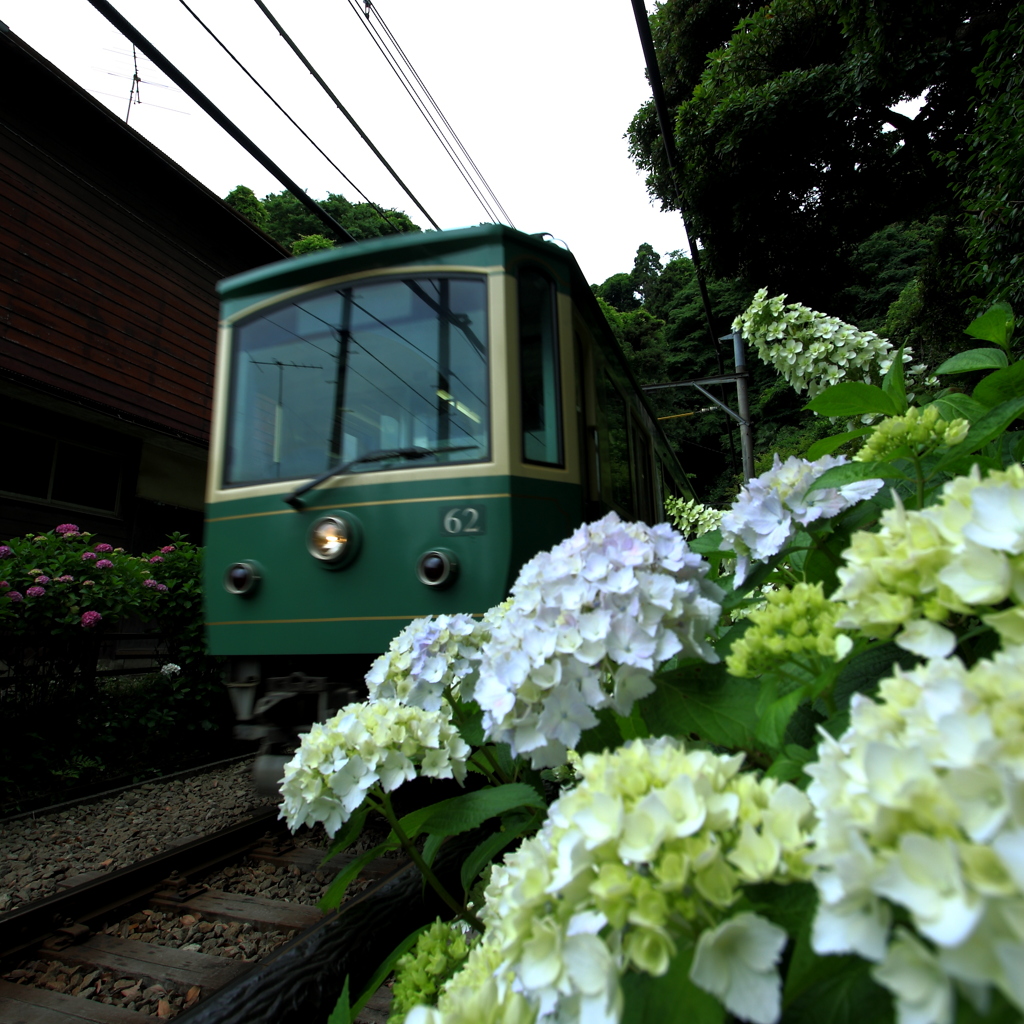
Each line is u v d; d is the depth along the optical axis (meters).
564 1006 0.62
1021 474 0.66
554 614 1.06
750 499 1.23
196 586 6.64
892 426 1.15
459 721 1.56
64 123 9.34
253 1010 1.46
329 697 3.56
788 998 0.54
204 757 6.27
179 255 11.20
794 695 0.81
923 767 0.49
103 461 10.20
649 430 7.70
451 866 1.98
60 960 2.65
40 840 4.06
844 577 0.75
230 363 4.23
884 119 11.08
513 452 3.49
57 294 9.11
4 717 5.13
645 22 6.35
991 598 0.61
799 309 3.06
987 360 1.47
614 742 1.13
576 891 0.63
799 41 11.93
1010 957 0.41
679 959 0.57
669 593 1.02
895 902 0.48
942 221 13.12
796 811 0.61
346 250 4.00
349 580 3.51
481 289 3.72
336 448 3.84
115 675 6.84
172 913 3.04
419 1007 0.76
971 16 9.65
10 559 5.40
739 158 11.97
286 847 3.79
